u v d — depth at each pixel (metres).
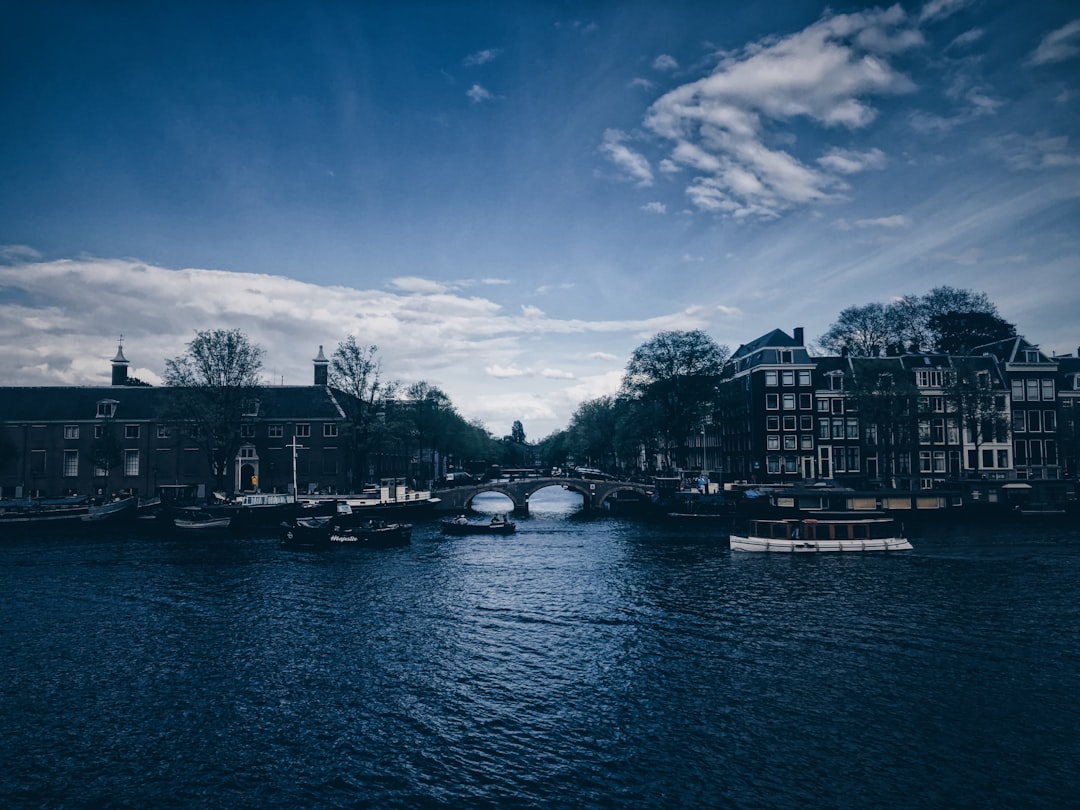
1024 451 92.56
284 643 33.03
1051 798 19.58
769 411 94.00
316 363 101.94
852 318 109.00
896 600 40.12
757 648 31.91
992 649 31.30
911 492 73.38
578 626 35.72
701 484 87.00
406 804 19.55
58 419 92.56
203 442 84.00
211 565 52.47
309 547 60.97
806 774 20.92
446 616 37.69
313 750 22.62
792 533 58.44
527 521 86.38
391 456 121.69
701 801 19.55
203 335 82.19
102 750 22.66
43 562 53.53
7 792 20.19
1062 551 55.66
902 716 24.72
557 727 24.14
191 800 19.80
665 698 26.45
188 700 26.48
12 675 28.94
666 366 93.19
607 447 141.25
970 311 105.25
